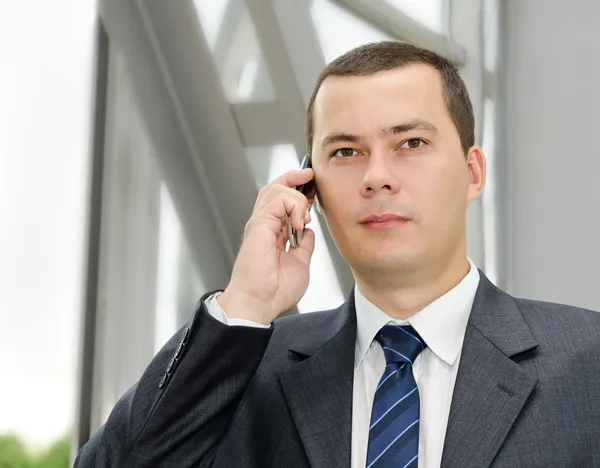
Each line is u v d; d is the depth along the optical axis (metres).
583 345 1.40
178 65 2.83
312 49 3.00
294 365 1.54
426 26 3.28
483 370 1.39
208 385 1.49
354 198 1.47
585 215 3.20
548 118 3.28
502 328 1.45
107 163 2.77
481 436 1.33
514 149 3.31
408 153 1.46
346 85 1.49
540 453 1.30
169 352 1.56
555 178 3.25
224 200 2.85
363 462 1.41
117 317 2.74
